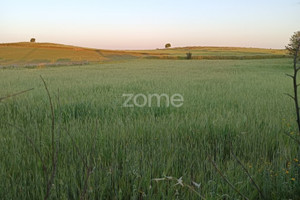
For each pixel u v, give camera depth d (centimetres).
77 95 890
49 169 293
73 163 299
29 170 292
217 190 246
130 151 329
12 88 1132
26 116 595
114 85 1240
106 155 335
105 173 279
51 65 4559
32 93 936
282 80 1534
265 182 259
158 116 606
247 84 1311
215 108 662
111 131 425
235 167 297
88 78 1766
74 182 260
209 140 407
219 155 347
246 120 501
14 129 447
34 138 389
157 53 10912
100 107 671
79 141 380
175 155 329
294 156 328
